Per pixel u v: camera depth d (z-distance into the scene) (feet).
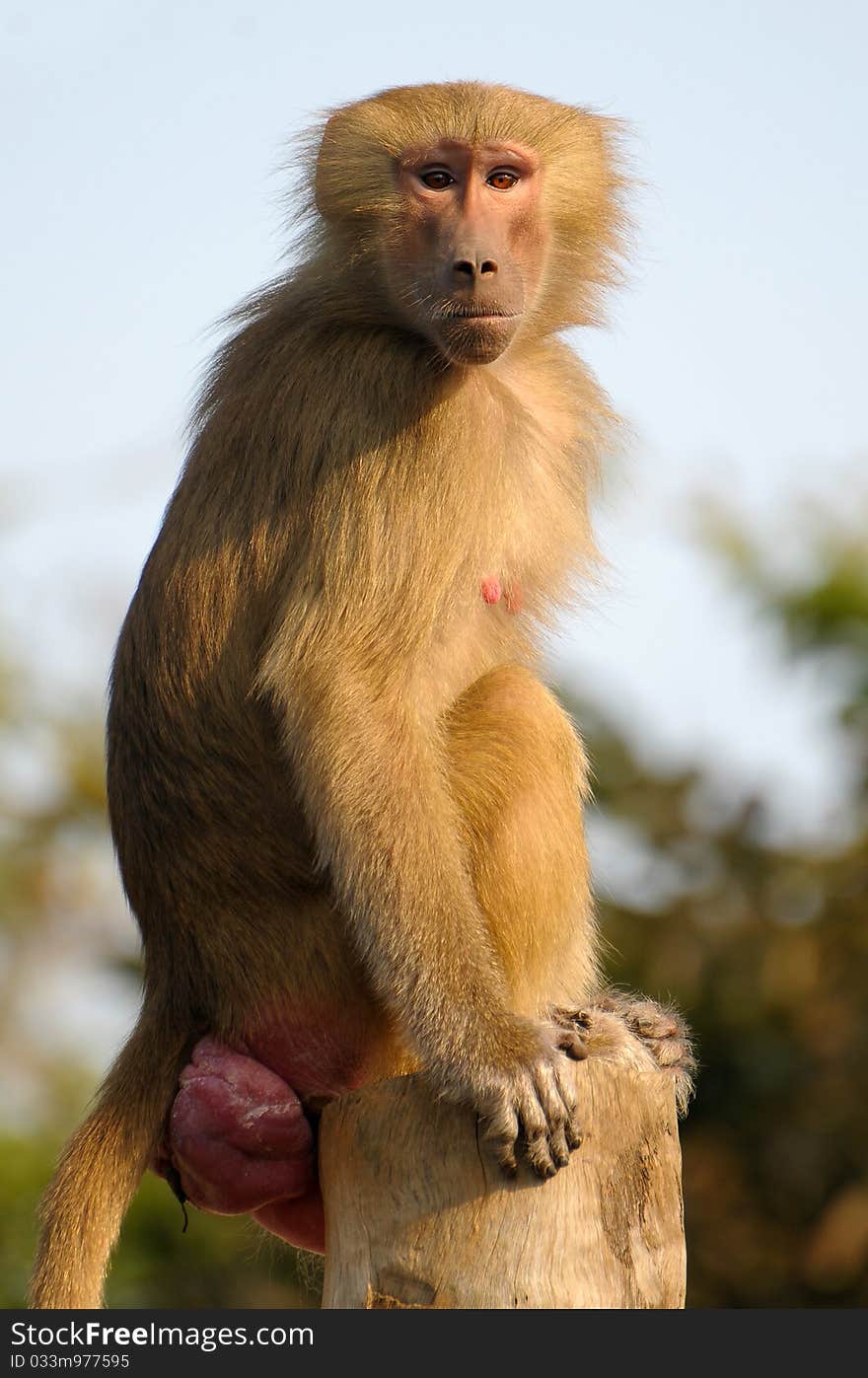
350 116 30.91
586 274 33.04
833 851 62.80
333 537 27.76
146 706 29.55
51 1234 27.40
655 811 63.26
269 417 28.89
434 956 26.48
